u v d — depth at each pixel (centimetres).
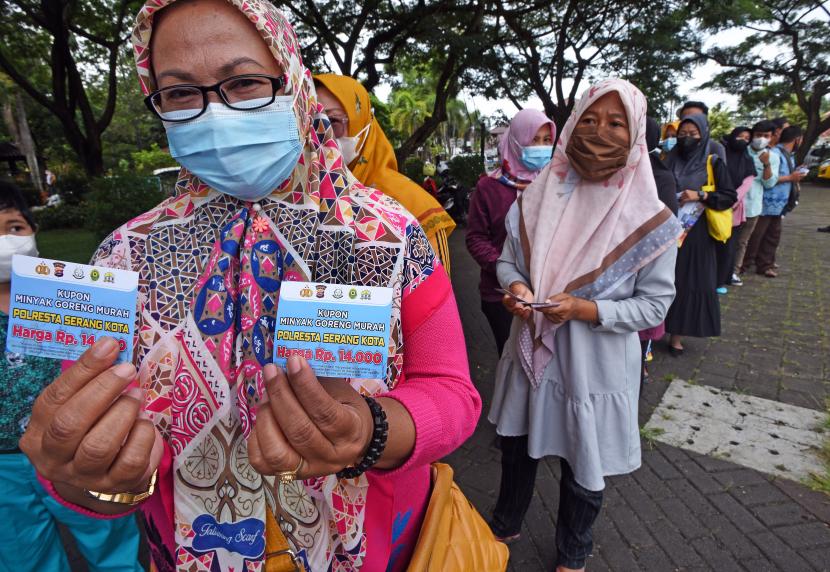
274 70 81
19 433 150
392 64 1148
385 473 81
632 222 167
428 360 89
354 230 85
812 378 358
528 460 203
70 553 228
